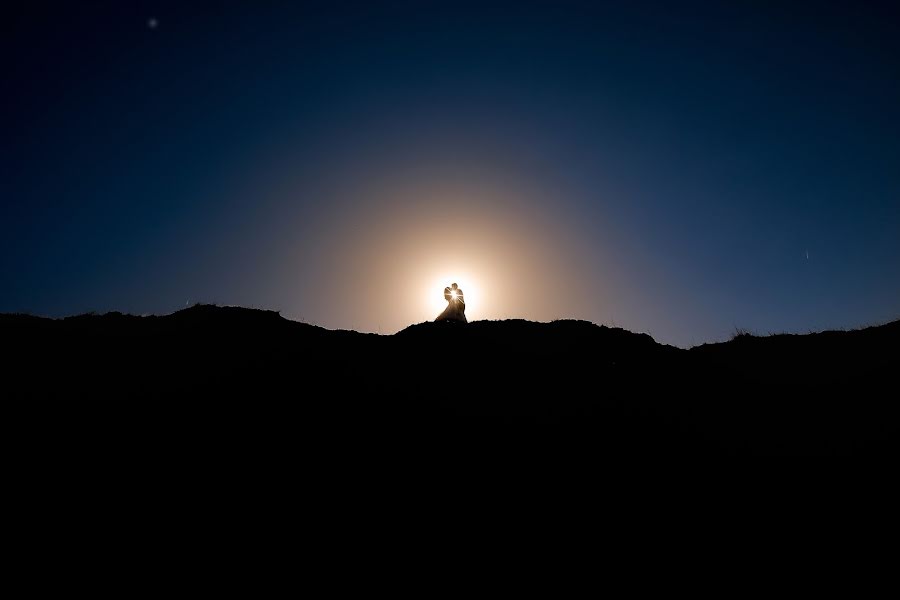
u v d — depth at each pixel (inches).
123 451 344.5
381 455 381.4
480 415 464.8
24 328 553.6
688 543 301.9
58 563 240.4
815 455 430.6
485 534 301.7
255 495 315.3
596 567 277.1
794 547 298.2
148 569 244.1
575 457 402.0
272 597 235.1
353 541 284.4
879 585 261.7
